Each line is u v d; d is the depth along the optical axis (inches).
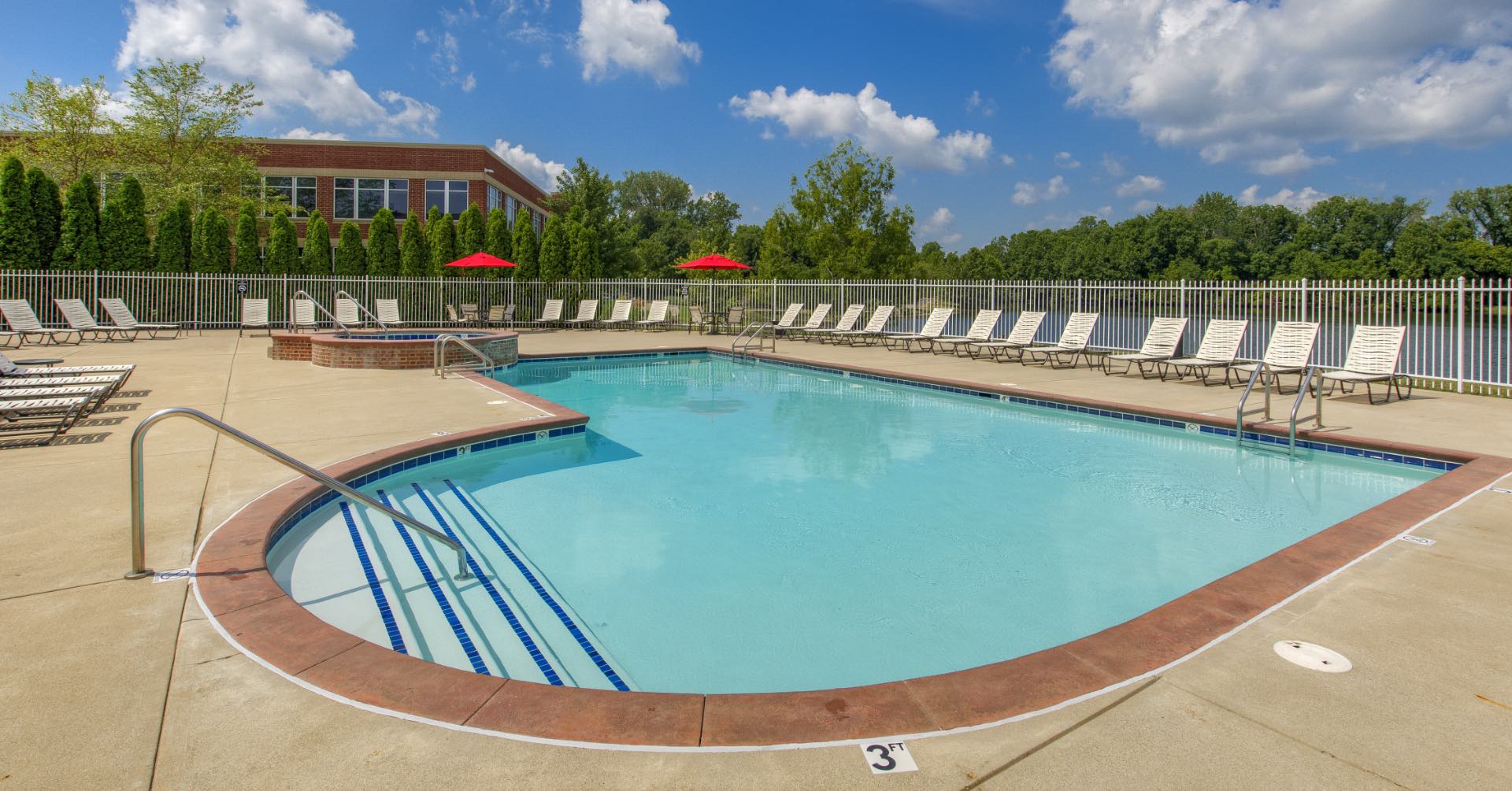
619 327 927.7
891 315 761.6
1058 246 3280.0
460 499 228.5
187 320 825.5
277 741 87.4
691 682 126.6
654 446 310.0
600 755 85.3
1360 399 384.2
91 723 90.4
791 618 152.1
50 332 611.8
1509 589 133.6
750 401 438.0
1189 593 132.4
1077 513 222.2
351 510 208.4
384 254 917.2
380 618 146.3
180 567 140.9
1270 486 251.3
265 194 1141.7
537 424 295.9
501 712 93.8
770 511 223.3
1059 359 559.8
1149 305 553.9
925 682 102.1
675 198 3324.3
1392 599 129.4
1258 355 500.7
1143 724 92.1
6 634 113.3
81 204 779.4
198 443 249.9
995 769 83.4
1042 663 107.1
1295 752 86.4
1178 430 339.6
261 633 114.6
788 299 847.7
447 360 492.1
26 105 994.7
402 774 81.7
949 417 382.6
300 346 518.3
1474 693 99.3
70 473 209.3
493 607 153.6
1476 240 2041.1
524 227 960.9
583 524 208.1
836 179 1218.0
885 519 216.8
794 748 86.9
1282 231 3029.0
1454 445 268.1
